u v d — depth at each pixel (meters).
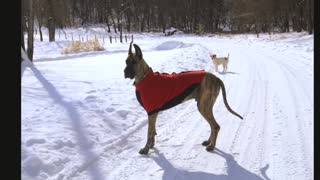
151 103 6.74
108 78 13.30
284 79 13.73
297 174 6.00
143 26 71.50
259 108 9.82
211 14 74.88
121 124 8.22
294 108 9.72
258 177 5.92
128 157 6.63
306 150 6.95
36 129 7.39
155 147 7.12
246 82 13.24
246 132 7.98
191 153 6.87
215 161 6.52
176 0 73.38
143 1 71.94
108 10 70.12
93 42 28.62
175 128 8.24
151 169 6.18
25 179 5.50
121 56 21.81
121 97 10.29
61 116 8.32
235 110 9.67
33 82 11.95
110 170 6.09
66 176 5.73
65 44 35.38
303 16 54.12
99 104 9.49
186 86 6.83
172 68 15.83
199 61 18.53
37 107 9.00
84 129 7.63
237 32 69.19
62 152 6.47
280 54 23.16
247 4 64.88
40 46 33.78
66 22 64.81
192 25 73.69
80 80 12.77
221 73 15.38
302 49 26.39
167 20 73.50
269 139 7.55
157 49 31.75
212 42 37.38
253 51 25.73
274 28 66.81
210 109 6.98
